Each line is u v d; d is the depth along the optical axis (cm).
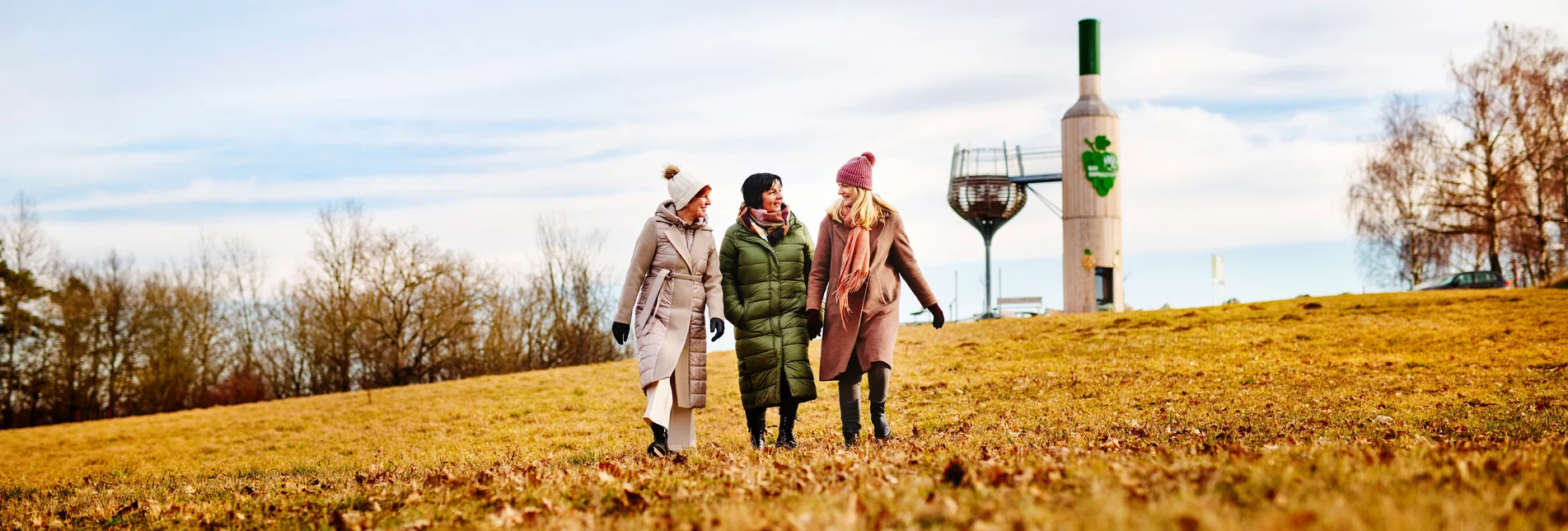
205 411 3048
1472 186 4950
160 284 5388
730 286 884
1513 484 440
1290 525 360
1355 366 1758
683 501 554
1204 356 2012
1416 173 4984
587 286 5319
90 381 5119
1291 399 1340
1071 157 5297
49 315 5156
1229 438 934
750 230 879
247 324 5612
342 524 604
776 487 572
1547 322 2298
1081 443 865
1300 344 2156
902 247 881
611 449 1235
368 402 2605
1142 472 510
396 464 1247
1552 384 1391
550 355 5288
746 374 875
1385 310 2766
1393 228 5144
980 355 2289
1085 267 5244
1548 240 4841
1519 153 4781
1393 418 1085
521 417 1933
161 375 5134
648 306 856
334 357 5338
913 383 1853
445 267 5312
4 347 5072
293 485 854
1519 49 4709
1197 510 392
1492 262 4991
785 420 886
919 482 532
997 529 392
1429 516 370
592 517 518
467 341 5322
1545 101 4575
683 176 855
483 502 616
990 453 706
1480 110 4812
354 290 5338
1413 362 1777
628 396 2161
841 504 475
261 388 5334
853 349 865
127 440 2330
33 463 2030
